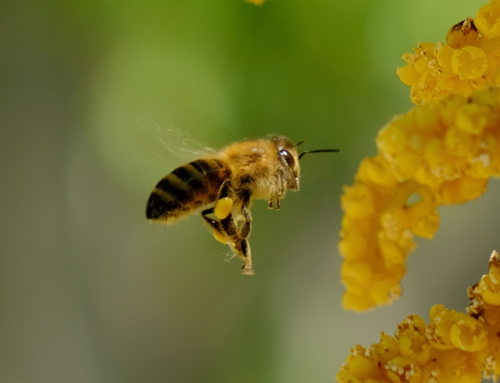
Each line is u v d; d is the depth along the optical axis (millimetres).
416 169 134
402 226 136
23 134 205
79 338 213
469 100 135
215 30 201
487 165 132
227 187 169
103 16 204
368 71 200
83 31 206
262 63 201
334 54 200
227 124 201
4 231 205
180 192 169
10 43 205
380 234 137
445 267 210
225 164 170
